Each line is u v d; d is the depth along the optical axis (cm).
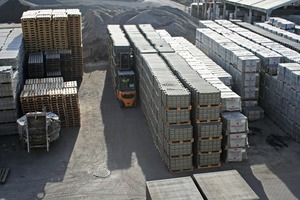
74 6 6322
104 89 3472
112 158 2314
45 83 2869
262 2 4872
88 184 2058
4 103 2533
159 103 2230
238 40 3406
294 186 2022
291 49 3145
